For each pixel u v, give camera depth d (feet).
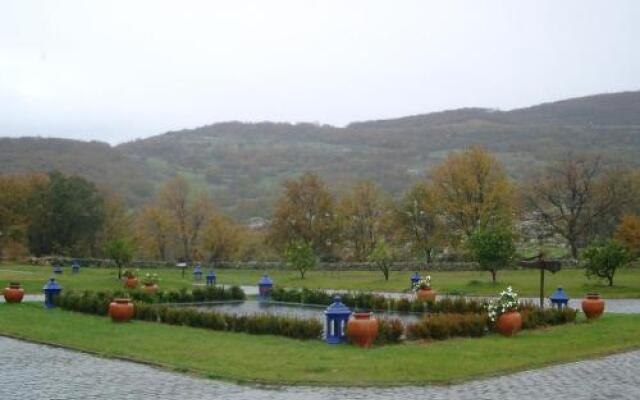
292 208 254.88
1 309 100.32
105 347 65.77
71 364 57.62
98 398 44.24
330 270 224.53
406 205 242.17
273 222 258.57
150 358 59.36
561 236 279.08
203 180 464.24
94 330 78.43
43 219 278.87
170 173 474.49
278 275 211.00
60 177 286.87
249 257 291.79
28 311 98.63
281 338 71.46
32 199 278.46
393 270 214.48
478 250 152.56
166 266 248.11
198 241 288.51
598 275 146.51
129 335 74.02
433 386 47.80
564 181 255.91
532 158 412.98
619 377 50.37
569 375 51.24
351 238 262.06
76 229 283.18
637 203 259.60
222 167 491.72
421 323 70.03
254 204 394.93
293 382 49.08
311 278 191.11
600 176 263.29
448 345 65.46
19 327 80.84
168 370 54.49
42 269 209.77
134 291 115.85
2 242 267.39
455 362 55.83
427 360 56.75
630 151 375.04
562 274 180.14
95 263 242.78
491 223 227.20
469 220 233.14
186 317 83.61
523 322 77.51
